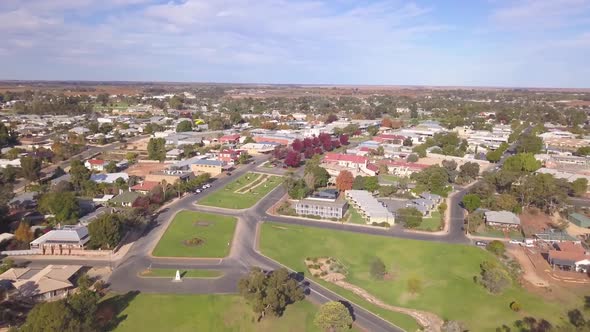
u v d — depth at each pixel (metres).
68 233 115.38
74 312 74.62
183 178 183.50
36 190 160.62
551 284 99.88
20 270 98.31
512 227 133.75
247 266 107.88
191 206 154.50
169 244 120.00
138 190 163.88
